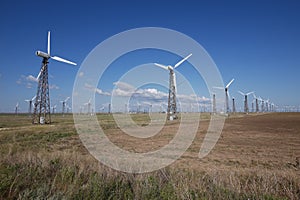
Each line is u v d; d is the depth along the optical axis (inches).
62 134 1252.5
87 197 261.0
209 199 267.1
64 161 432.5
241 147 935.0
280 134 1418.6
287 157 738.2
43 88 2223.2
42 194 254.7
